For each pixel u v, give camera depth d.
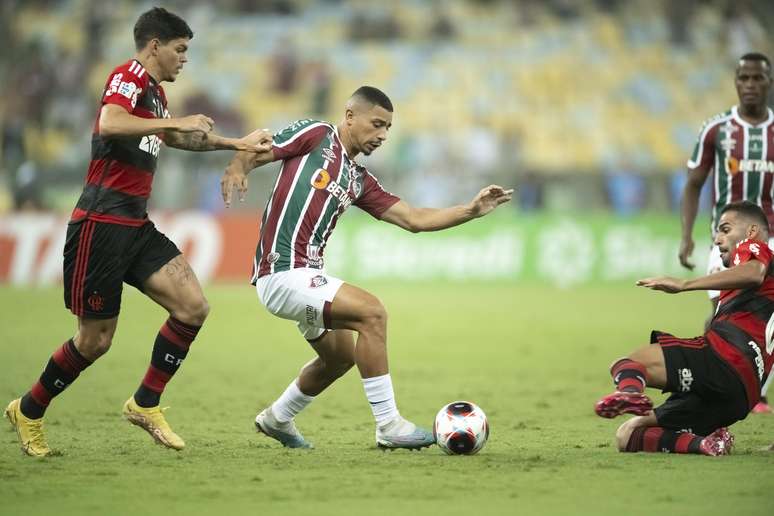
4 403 30.38
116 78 19.98
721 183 29.42
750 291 20.81
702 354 20.28
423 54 108.19
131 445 22.70
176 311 21.05
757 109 29.16
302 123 21.66
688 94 106.69
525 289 76.94
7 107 93.38
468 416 20.86
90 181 20.64
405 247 80.44
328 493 16.86
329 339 21.88
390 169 84.62
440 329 53.25
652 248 80.50
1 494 16.81
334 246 78.75
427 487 17.34
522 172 85.44
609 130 101.25
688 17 113.12
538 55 109.31
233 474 18.64
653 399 33.47
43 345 44.62
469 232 81.38
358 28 110.25
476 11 115.19
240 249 76.19
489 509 15.66
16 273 72.69
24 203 79.12
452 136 95.31
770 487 17.31
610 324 55.69
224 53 107.44
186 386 34.53
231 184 20.62
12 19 103.88
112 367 38.75
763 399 28.92
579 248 81.38
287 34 110.62
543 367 40.28
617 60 109.50
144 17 20.86
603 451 21.55
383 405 21.23
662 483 17.67
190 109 90.62
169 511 15.56
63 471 18.97
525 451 21.66
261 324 55.31
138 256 21.02
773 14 113.94
